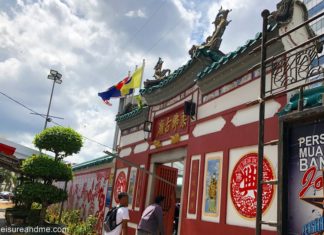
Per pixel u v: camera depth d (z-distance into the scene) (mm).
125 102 15992
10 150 16375
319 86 5270
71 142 14359
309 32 6477
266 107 6211
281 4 6234
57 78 27969
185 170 8562
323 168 3316
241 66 7062
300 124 3611
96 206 14773
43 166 13875
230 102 7395
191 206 8000
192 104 8742
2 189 60875
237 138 6934
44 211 14023
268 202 5805
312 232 3281
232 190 6766
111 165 14141
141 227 7465
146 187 10641
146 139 11336
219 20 8805
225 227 6711
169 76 10102
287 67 4363
